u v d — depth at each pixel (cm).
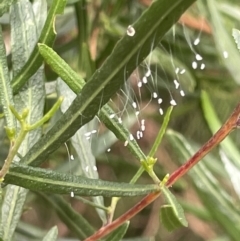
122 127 12
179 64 22
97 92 11
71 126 12
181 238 36
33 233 23
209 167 23
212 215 19
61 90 14
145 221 36
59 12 12
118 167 26
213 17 19
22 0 13
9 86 12
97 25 20
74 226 17
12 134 11
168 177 12
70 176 12
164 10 10
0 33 12
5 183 12
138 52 11
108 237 14
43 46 12
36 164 12
